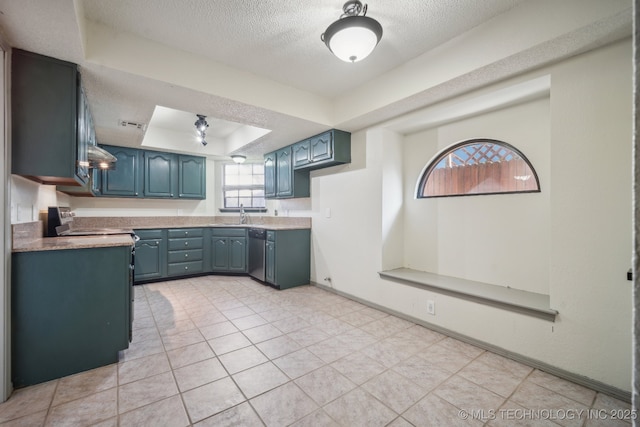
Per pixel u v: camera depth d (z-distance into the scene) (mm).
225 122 4031
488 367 1972
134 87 2244
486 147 2678
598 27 1529
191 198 4832
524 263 2385
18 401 1585
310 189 4176
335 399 1623
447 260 2914
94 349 1929
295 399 1622
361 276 3336
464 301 2369
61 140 1833
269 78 2711
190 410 1523
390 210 3188
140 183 4340
